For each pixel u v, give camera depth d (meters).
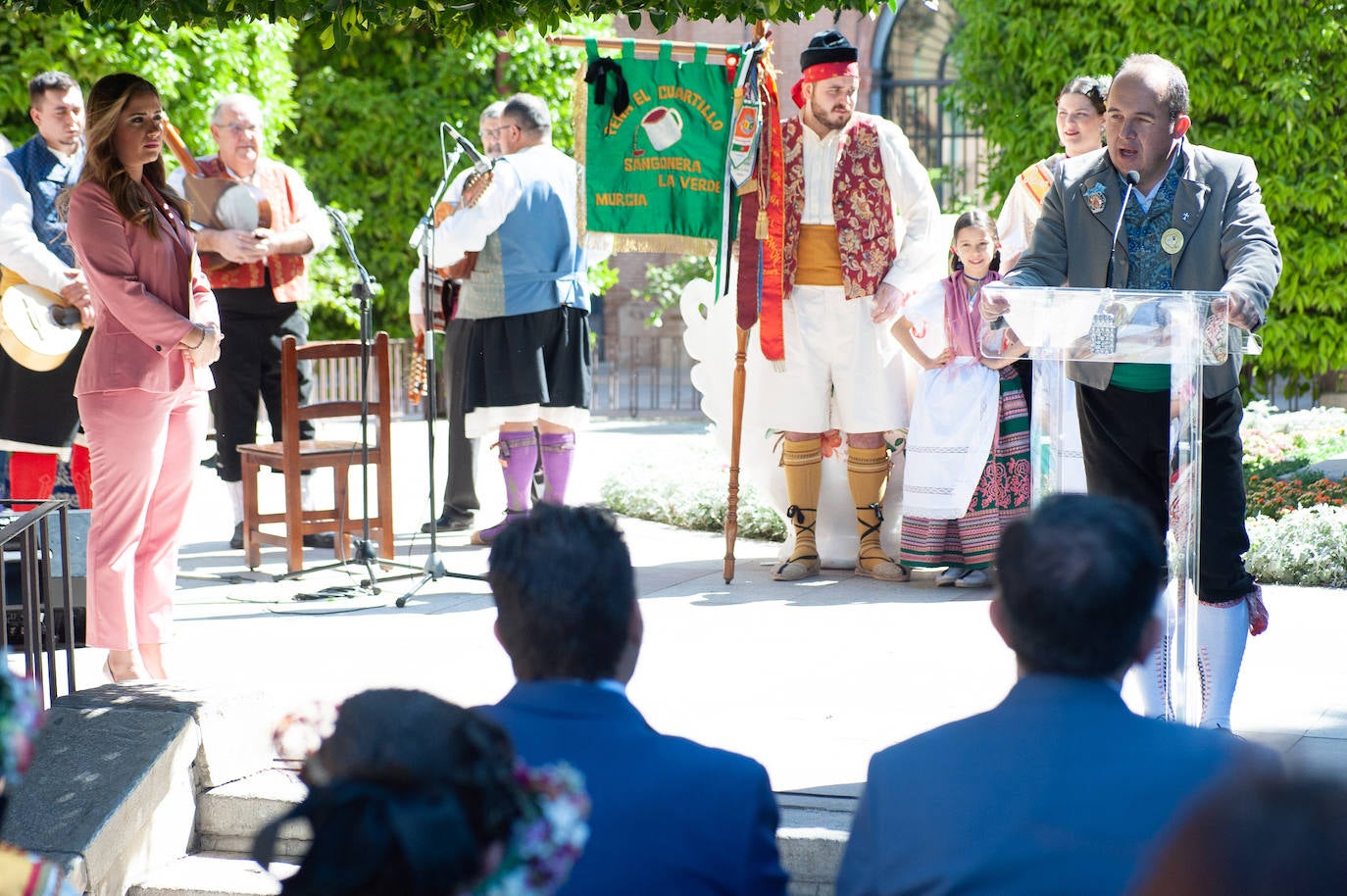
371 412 7.31
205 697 4.32
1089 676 2.20
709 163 6.99
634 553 7.84
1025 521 2.29
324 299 15.65
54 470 6.80
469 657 5.46
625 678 2.47
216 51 12.32
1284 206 12.43
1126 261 4.07
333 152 16.45
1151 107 3.94
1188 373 3.64
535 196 7.42
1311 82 12.28
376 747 1.74
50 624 4.52
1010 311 3.72
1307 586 6.71
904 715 4.61
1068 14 12.30
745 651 5.48
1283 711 4.54
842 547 7.21
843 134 6.64
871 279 6.63
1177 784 2.05
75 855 3.70
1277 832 1.21
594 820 2.24
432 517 6.79
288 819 1.80
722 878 2.27
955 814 2.11
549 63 15.69
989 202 13.22
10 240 6.36
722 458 10.56
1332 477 9.45
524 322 7.50
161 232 4.83
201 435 5.01
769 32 6.71
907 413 6.89
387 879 1.67
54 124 6.63
